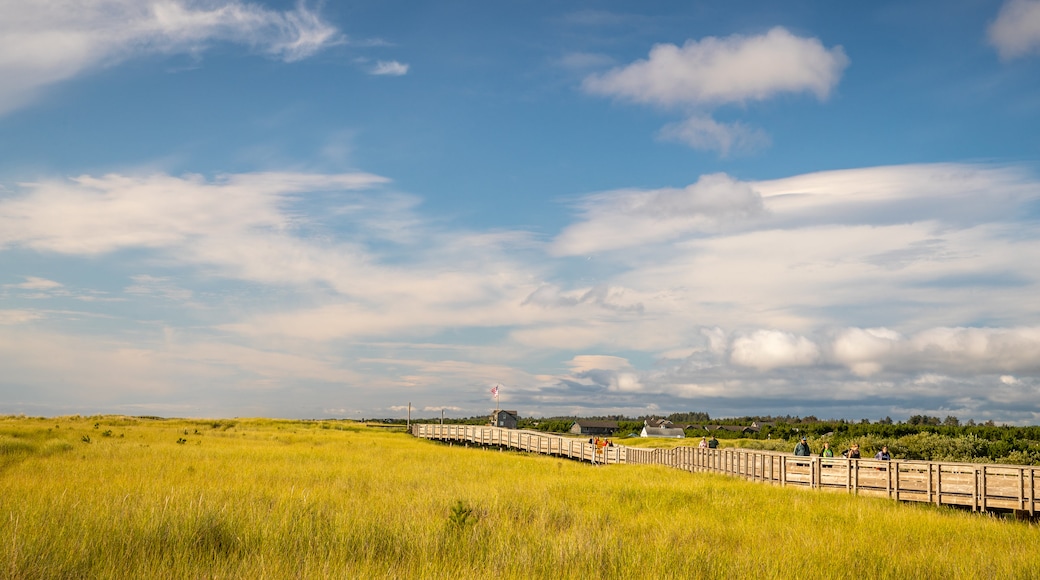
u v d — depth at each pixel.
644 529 13.52
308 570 8.97
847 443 47.09
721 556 10.73
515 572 9.45
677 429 154.38
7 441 28.52
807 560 10.61
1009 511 19.52
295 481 20.28
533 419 186.88
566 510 15.33
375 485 20.08
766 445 55.81
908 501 21.08
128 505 12.32
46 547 9.00
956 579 10.16
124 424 62.22
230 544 10.46
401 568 9.44
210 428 63.47
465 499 15.99
